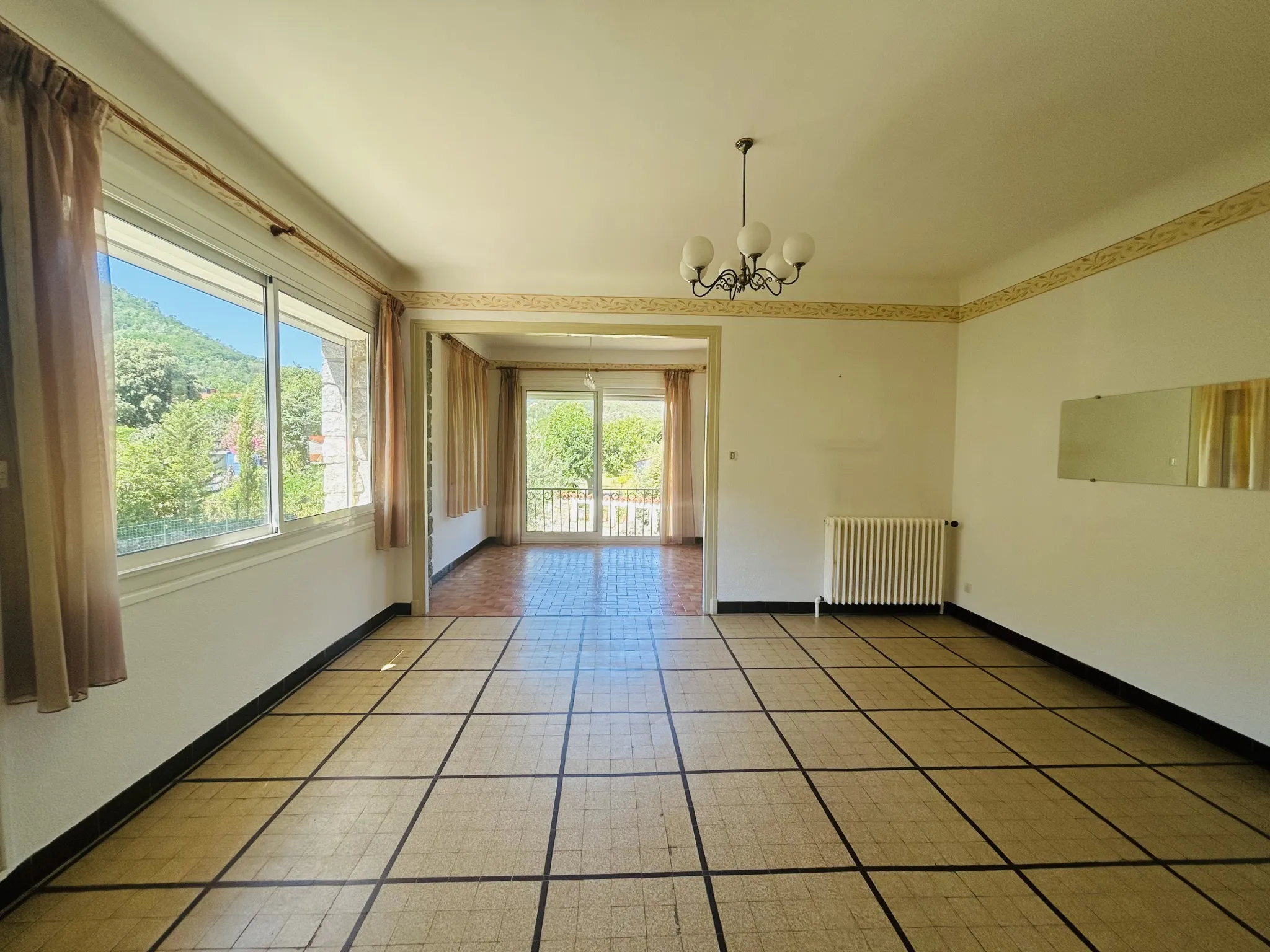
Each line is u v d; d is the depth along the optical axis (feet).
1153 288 8.41
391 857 5.30
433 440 16.37
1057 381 10.31
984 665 10.34
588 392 23.08
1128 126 6.75
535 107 6.53
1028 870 5.21
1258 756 7.02
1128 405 8.76
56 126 4.66
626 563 19.24
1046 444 10.57
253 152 7.56
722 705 8.63
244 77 6.04
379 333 11.86
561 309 13.03
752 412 13.37
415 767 6.82
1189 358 7.88
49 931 4.42
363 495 11.92
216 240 7.11
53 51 4.89
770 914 4.68
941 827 5.82
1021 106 6.38
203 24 5.22
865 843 5.56
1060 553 10.19
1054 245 10.42
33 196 4.54
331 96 6.37
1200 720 7.71
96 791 5.46
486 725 7.91
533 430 23.17
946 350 13.50
